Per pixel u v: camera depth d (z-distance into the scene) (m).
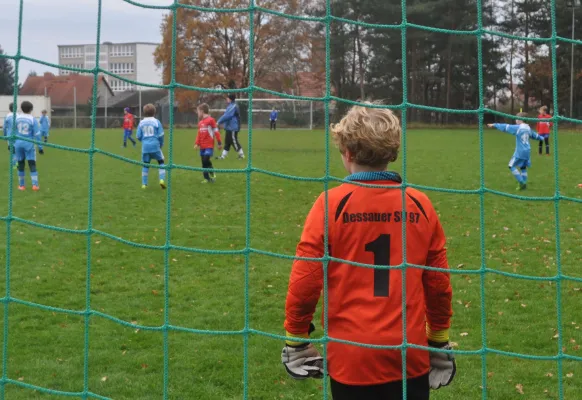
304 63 47.38
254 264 7.90
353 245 2.78
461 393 4.58
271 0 45.34
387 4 43.84
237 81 48.72
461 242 9.06
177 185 14.38
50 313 6.10
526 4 48.88
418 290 2.80
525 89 51.44
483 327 3.03
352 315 2.76
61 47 124.56
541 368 4.96
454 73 52.88
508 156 22.84
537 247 8.80
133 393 4.55
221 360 5.12
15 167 17.89
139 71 121.81
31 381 4.69
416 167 19.19
